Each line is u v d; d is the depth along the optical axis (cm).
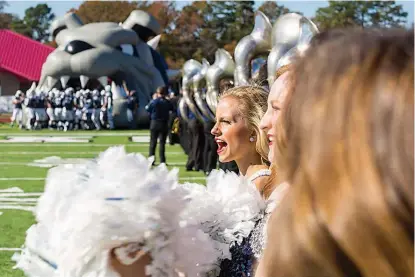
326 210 94
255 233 229
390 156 89
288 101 110
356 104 94
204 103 1329
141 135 2583
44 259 194
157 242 179
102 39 3058
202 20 6316
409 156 88
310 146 98
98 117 2923
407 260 88
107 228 175
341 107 95
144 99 3070
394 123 90
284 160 107
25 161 1587
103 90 2966
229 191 239
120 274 179
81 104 2916
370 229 89
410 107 90
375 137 91
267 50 1014
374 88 94
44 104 2941
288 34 824
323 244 94
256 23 1016
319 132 97
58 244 183
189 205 204
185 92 1530
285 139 110
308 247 95
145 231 177
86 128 2923
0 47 4362
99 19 6756
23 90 4422
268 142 282
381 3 4328
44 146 2038
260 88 300
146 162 189
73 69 2991
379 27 105
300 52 112
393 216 88
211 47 6128
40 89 3075
